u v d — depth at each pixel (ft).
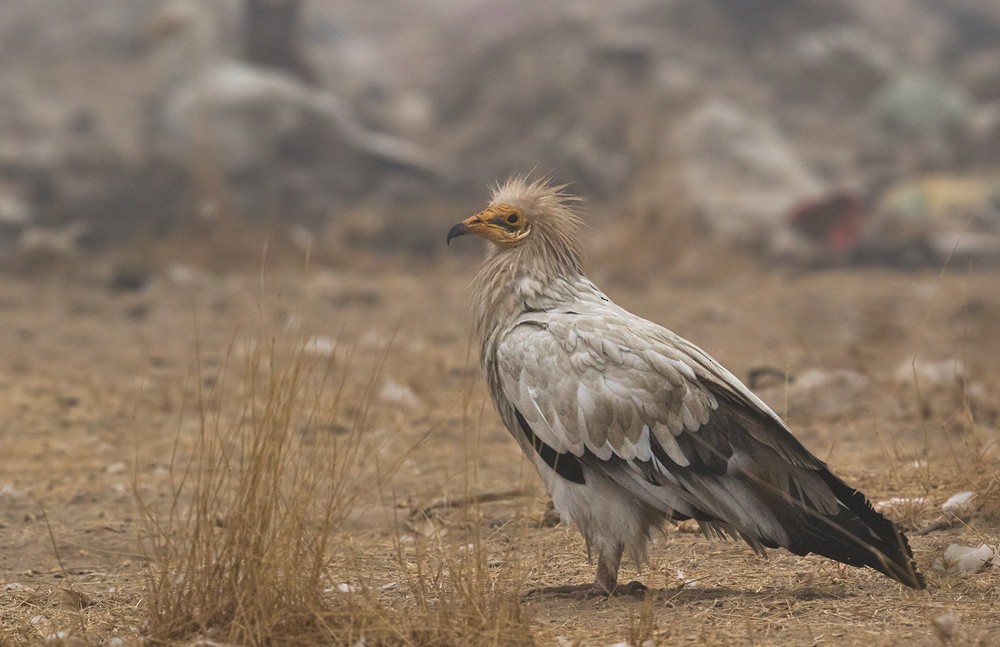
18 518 31.07
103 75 135.64
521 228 23.76
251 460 21.45
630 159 106.22
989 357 49.16
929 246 88.12
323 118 103.55
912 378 42.93
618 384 21.93
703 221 93.04
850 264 87.20
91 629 22.13
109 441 39.17
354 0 176.76
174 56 130.93
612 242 79.87
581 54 120.47
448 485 32.04
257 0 117.50
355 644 20.10
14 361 51.39
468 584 21.24
